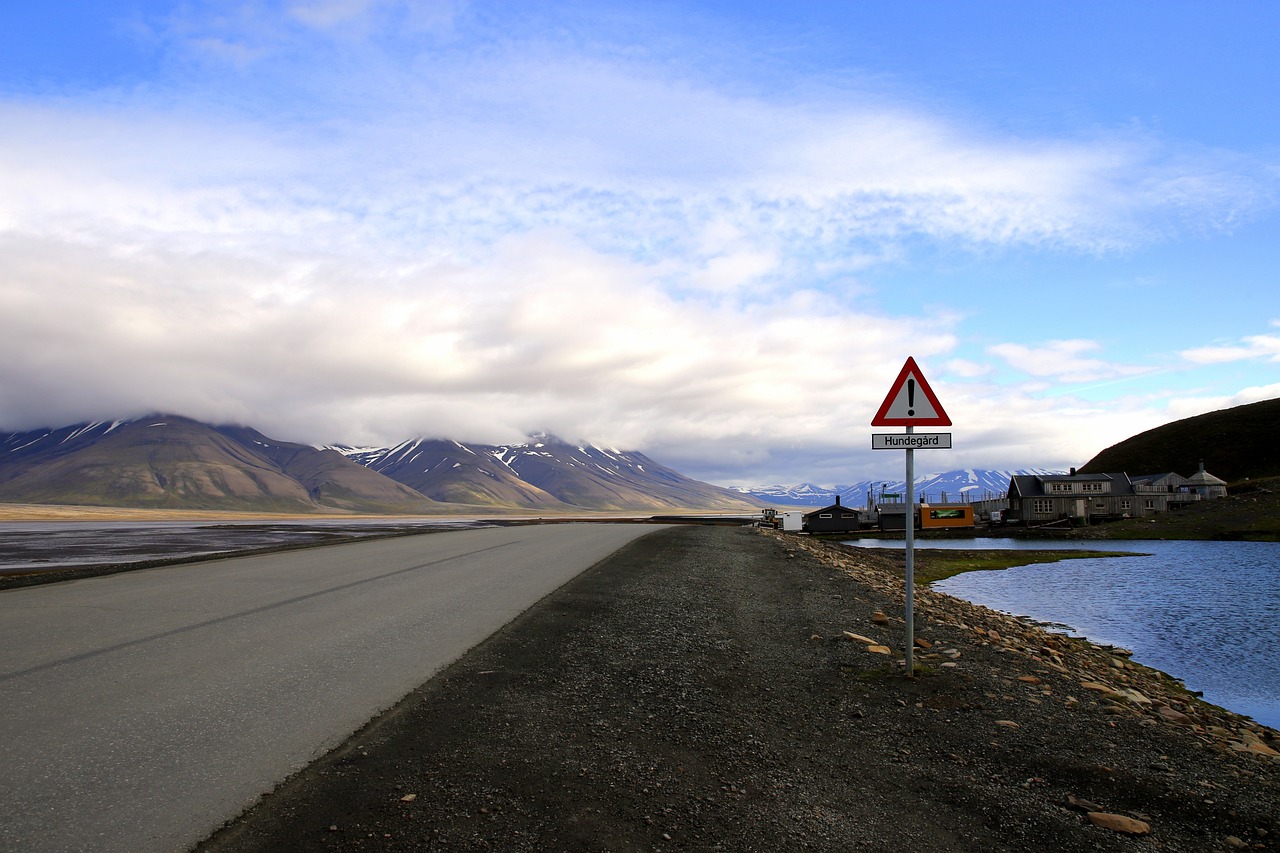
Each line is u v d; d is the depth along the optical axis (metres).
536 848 4.74
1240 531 85.44
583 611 13.52
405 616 12.48
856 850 5.06
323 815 5.02
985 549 76.75
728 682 9.06
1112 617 31.67
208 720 6.81
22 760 5.74
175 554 30.27
